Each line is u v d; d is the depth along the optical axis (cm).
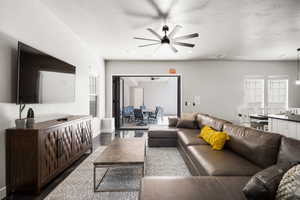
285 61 690
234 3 279
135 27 373
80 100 454
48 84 286
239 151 242
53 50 321
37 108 278
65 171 291
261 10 300
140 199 134
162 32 398
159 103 1292
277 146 191
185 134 388
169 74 684
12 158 216
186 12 308
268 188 122
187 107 685
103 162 228
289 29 382
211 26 367
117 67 682
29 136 215
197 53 586
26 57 237
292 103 687
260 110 692
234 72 688
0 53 209
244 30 389
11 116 227
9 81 223
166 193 141
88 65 510
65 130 283
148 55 612
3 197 212
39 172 218
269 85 692
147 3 280
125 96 1145
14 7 228
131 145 306
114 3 280
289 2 275
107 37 432
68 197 215
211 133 313
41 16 284
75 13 314
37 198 212
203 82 686
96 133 584
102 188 236
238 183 159
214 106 689
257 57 644
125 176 273
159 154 383
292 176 116
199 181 162
